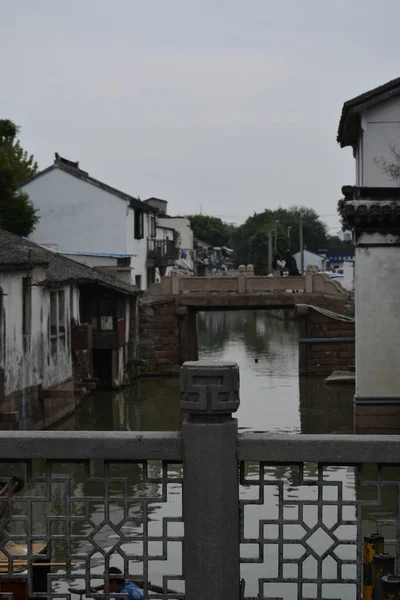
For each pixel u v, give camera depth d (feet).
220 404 16.89
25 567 22.40
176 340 128.67
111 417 93.50
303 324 122.83
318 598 17.76
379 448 17.02
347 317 122.11
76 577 19.21
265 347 163.12
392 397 71.41
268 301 127.03
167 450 17.38
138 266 169.27
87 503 17.95
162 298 128.16
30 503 18.01
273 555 41.86
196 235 410.93
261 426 84.43
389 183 69.82
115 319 110.22
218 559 17.01
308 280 125.80
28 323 79.15
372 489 52.47
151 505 50.57
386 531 44.50
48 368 85.46
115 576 19.54
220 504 16.97
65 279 89.97
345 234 239.30
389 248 71.15
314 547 42.70
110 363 112.16
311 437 17.26
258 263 307.99
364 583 17.87
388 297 71.31
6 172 122.93
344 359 121.90
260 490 17.51
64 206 157.07
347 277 233.55
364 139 69.82
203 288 128.36
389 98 68.90
